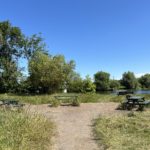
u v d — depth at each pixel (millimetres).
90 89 38438
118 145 8555
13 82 41031
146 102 16844
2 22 43625
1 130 8703
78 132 10766
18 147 7664
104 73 64812
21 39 44312
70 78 38062
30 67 36562
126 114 14188
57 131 10805
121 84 71688
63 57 36688
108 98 22391
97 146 8812
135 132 10039
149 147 8320
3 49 44094
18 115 10555
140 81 74312
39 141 8758
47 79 35500
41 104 19844
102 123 11633
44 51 44344
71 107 18219
